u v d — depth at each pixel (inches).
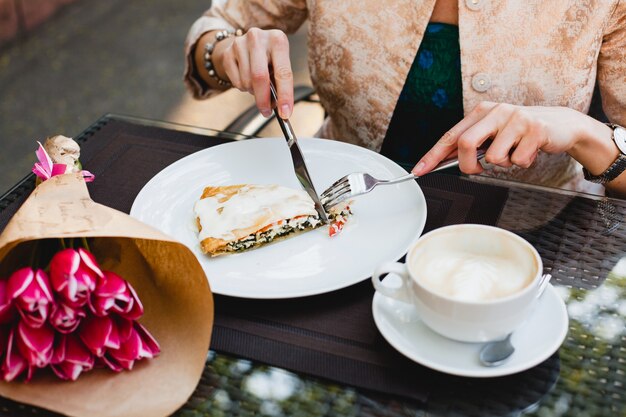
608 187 44.3
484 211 39.3
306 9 57.9
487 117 38.8
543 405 28.5
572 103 50.0
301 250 37.0
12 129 119.5
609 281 34.2
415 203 39.1
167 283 31.9
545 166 52.3
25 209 30.7
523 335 29.9
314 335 31.6
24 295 27.4
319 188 41.9
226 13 58.1
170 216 39.8
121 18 156.2
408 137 54.7
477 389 29.0
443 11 49.6
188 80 55.9
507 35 48.0
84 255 28.8
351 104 54.2
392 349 30.8
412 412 28.4
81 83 132.6
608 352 30.7
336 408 28.7
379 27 50.7
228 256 36.7
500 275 29.0
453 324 28.3
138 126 48.3
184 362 29.4
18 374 28.0
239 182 42.7
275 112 44.3
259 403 29.0
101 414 27.3
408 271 29.0
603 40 49.6
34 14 150.3
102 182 42.7
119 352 29.0
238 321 32.5
